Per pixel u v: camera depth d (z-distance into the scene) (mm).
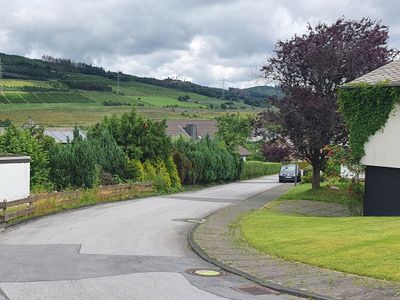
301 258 11570
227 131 79062
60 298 8508
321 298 8594
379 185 21078
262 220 18797
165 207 24734
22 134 25062
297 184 44719
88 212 21875
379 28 29484
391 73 21406
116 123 33344
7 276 10023
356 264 10617
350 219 17484
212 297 8766
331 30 28797
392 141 20359
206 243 14188
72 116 88875
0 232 15961
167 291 9125
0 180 19703
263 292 9156
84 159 26266
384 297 8516
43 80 124438
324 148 25359
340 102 21984
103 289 9172
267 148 30547
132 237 15375
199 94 157375
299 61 29016
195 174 39656
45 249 13078
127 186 29031
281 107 29047
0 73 110688
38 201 20422
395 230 13906
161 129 34469
